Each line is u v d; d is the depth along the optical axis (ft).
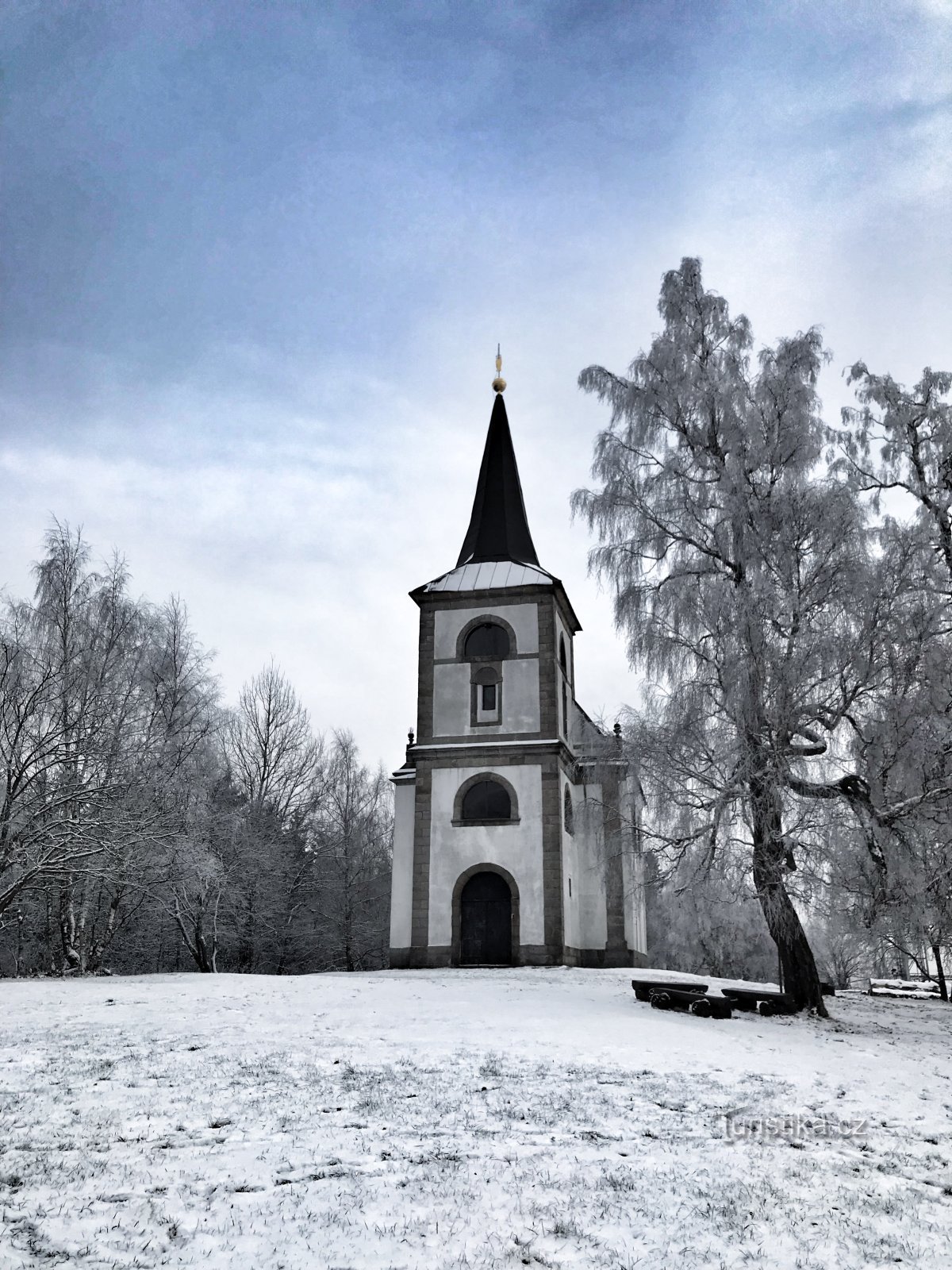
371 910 190.90
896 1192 27.35
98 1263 20.93
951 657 67.77
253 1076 37.32
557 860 112.27
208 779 129.08
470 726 119.24
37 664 97.81
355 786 200.34
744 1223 24.43
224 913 144.56
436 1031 49.21
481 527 137.80
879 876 65.87
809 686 65.62
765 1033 57.52
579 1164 28.35
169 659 126.41
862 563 67.26
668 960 181.78
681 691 69.51
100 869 94.84
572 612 136.36
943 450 91.71
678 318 81.15
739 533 70.33
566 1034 49.29
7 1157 27.25
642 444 79.51
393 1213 24.20
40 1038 44.68
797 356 76.23
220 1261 21.27
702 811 68.28
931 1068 49.70
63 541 112.06
